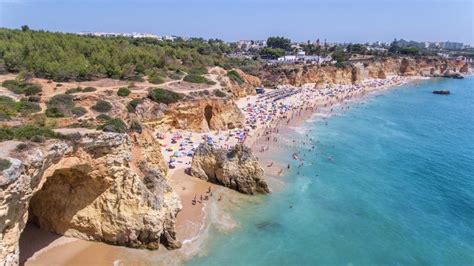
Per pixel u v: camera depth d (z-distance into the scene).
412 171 74.81
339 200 58.66
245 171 57.12
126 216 39.44
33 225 41.84
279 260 41.78
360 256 44.09
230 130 89.62
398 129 110.50
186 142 75.06
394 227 51.44
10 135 35.34
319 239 46.94
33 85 65.06
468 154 88.38
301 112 121.25
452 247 47.66
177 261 39.34
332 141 91.81
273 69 176.12
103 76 83.69
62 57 81.94
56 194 40.28
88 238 40.72
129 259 38.62
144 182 42.28
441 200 61.84
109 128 45.44
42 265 36.06
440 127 116.19
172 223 41.41
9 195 28.20
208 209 51.00
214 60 150.25
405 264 43.25
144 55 103.00
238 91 128.25
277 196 58.09
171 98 78.69
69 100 60.56
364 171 72.69
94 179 38.97
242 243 44.28
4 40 88.94
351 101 149.88
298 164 73.44
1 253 28.78
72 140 36.28
